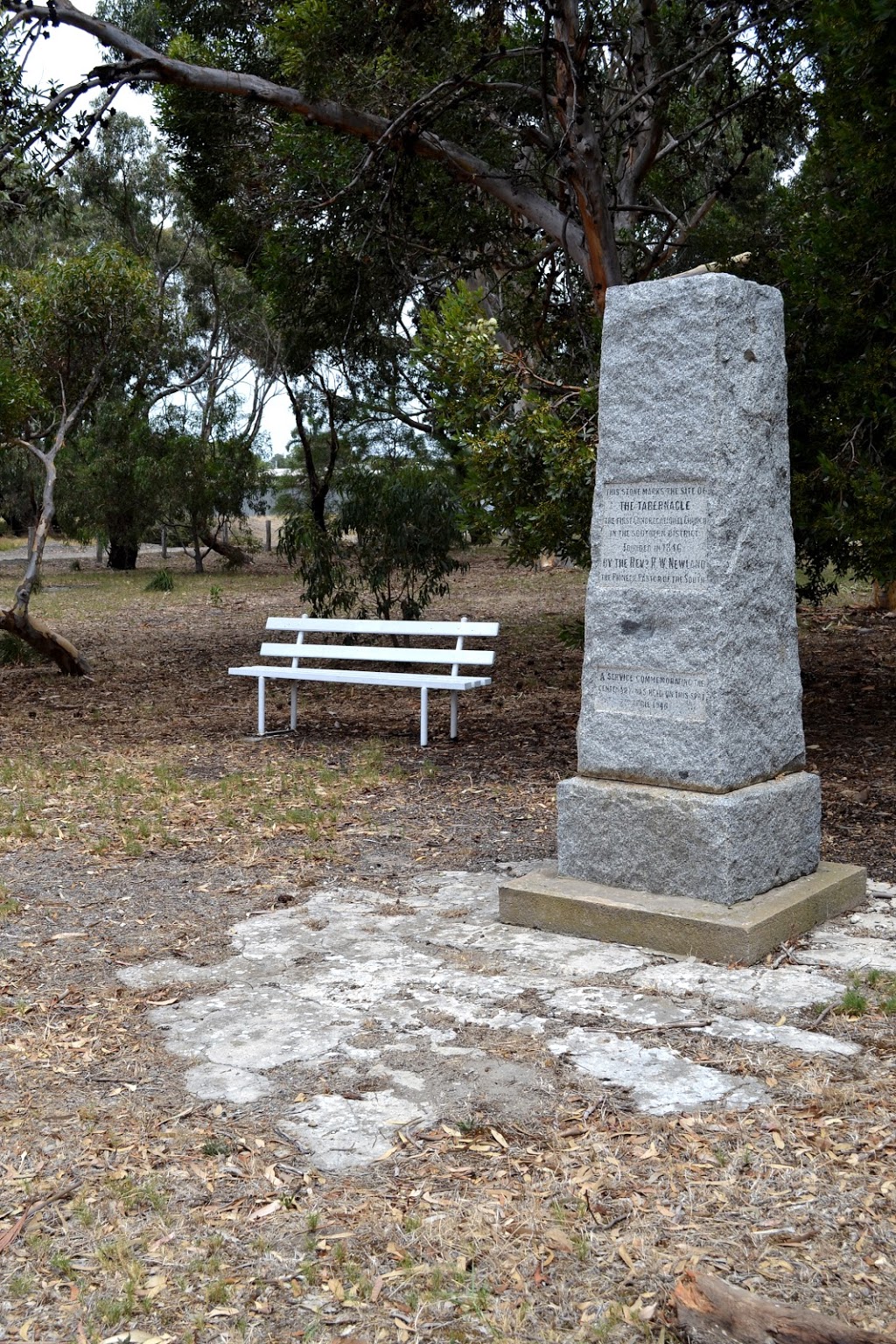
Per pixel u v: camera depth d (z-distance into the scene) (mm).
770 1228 2959
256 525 56438
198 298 34781
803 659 14336
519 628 18250
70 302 13867
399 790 8227
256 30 14695
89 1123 3580
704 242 13820
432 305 14312
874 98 7754
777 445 5406
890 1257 2828
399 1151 3375
